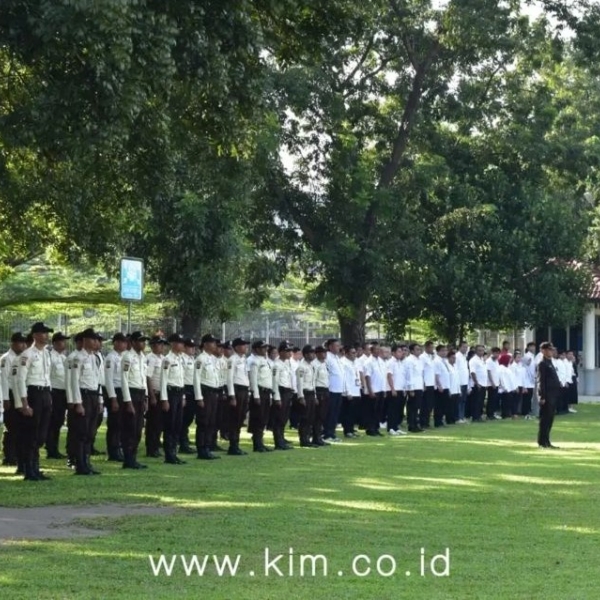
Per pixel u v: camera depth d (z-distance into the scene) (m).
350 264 36.75
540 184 41.06
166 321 38.75
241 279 34.94
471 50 36.75
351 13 19.94
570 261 43.41
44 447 24.75
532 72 38.25
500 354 36.69
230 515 14.41
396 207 36.75
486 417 36.41
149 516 14.33
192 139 19.25
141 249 28.44
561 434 29.39
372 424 29.44
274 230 37.03
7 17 15.63
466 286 39.53
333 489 17.08
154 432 22.39
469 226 39.47
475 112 38.16
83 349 19.89
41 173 20.72
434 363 32.41
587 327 48.34
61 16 14.84
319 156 36.38
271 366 24.28
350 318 38.00
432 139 38.91
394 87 37.88
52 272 35.50
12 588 10.27
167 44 15.87
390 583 10.70
